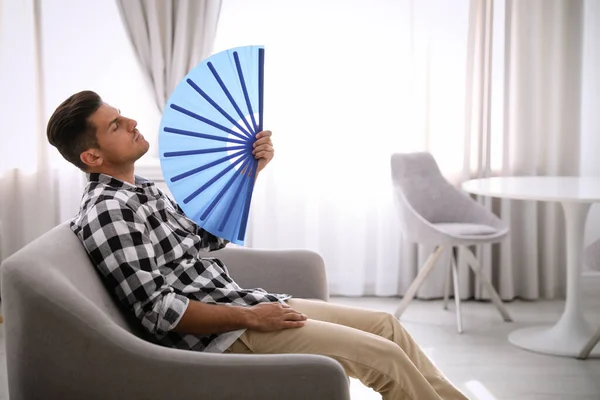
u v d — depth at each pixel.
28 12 4.06
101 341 1.37
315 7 4.19
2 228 4.13
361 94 4.24
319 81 4.23
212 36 4.07
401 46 4.21
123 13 4.02
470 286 4.38
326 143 4.26
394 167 3.89
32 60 4.09
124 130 1.80
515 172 4.33
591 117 4.34
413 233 3.75
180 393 1.36
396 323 1.97
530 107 4.26
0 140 4.09
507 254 4.27
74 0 4.16
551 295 4.39
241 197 1.86
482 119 4.22
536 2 4.19
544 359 3.28
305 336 1.72
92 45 4.21
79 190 4.18
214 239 2.03
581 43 4.24
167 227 1.77
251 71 1.79
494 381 2.99
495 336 3.63
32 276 1.38
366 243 4.38
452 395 1.88
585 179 3.87
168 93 4.08
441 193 3.99
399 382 1.70
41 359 1.38
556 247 4.41
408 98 4.22
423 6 4.18
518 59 4.24
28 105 4.10
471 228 3.75
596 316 4.00
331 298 4.35
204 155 1.79
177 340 1.72
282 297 2.05
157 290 1.62
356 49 4.21
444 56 4.24
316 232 4.30
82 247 1.66
